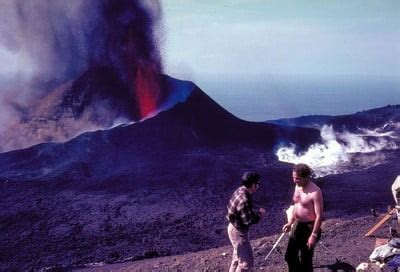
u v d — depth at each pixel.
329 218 17.16
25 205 21.00
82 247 16.14
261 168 27.11
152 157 28.44
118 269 11.22
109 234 17.42
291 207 7.43
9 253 15.87
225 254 10.24
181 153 30.19
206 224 18.20
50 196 22.36
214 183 23.64
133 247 15.91
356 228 11.12
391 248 8.25
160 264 10.34
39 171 27.25
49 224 18.72
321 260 8.69
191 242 16.28
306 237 7.06
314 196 6.93
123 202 21.12
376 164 30.36
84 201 21.47
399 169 26.66
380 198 20.64
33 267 14.38
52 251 15.88
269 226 17.44
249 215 7.06
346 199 20.53
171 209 20.09
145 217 19.22
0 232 18.06
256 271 8.52
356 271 7.96
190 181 23.97
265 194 21.94
